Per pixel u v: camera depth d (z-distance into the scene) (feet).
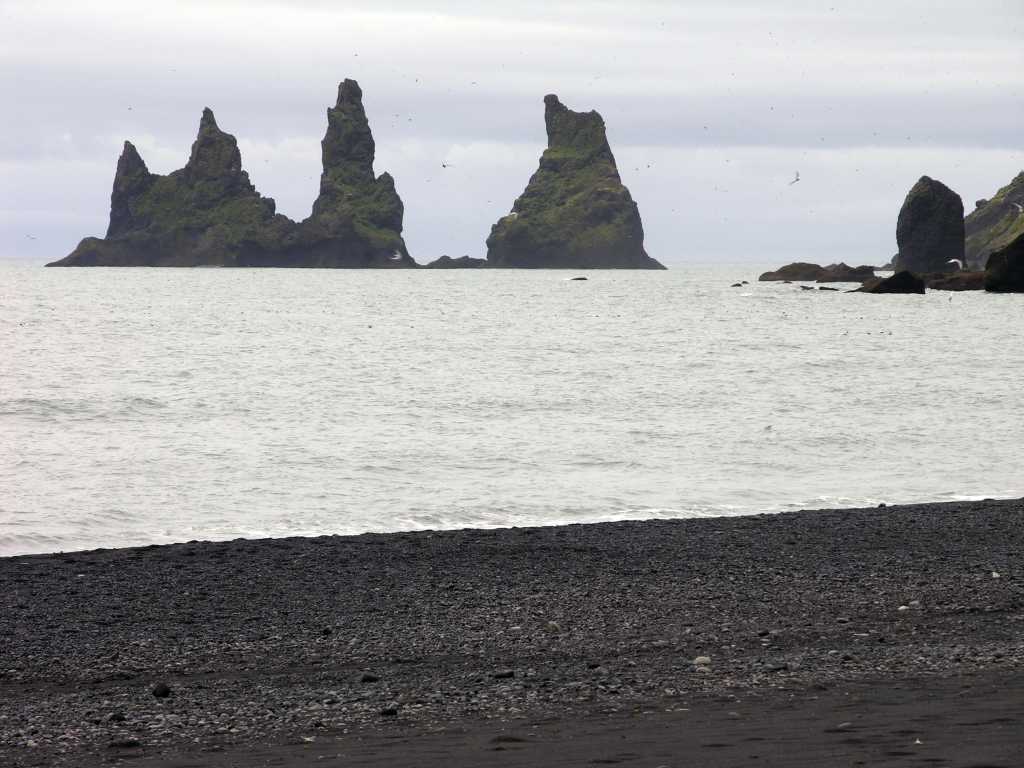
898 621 115.34
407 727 78.69
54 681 98.27
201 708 85.81
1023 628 110.63
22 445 272.72
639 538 164.96
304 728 79.30
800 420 323.78
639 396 385.70
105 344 618.44
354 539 165.07
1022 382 430.61
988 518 179.42
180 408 346.74
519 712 81.87
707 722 76.43
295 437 289.53
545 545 159.94
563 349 609.01
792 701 82.07
